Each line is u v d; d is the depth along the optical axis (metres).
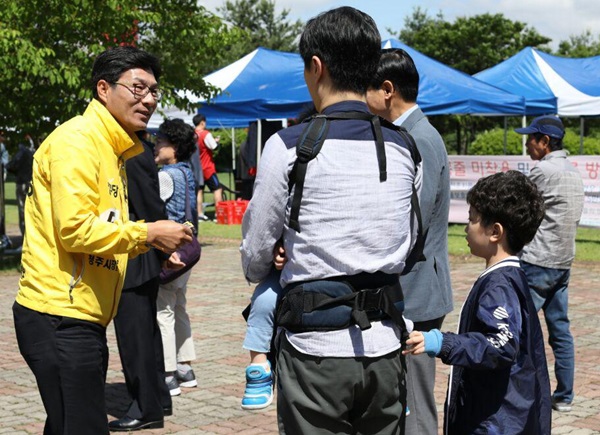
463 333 3.22
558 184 5.60
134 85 3.57
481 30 51.25
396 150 2.75
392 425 2.79
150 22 12.02
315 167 2.63
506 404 3.12
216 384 6.40
